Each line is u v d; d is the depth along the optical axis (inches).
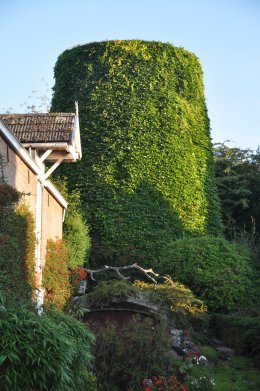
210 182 1063.0
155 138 992.9
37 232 622.8
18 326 362.0
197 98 1070.4
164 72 1027.9
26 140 667.4
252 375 650.8
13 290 475.5
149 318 681.0
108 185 970.7
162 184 979.3
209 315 762.2
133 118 995.3
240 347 718.5
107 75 1018.7
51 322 396.8
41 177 661.9
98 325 633.0
